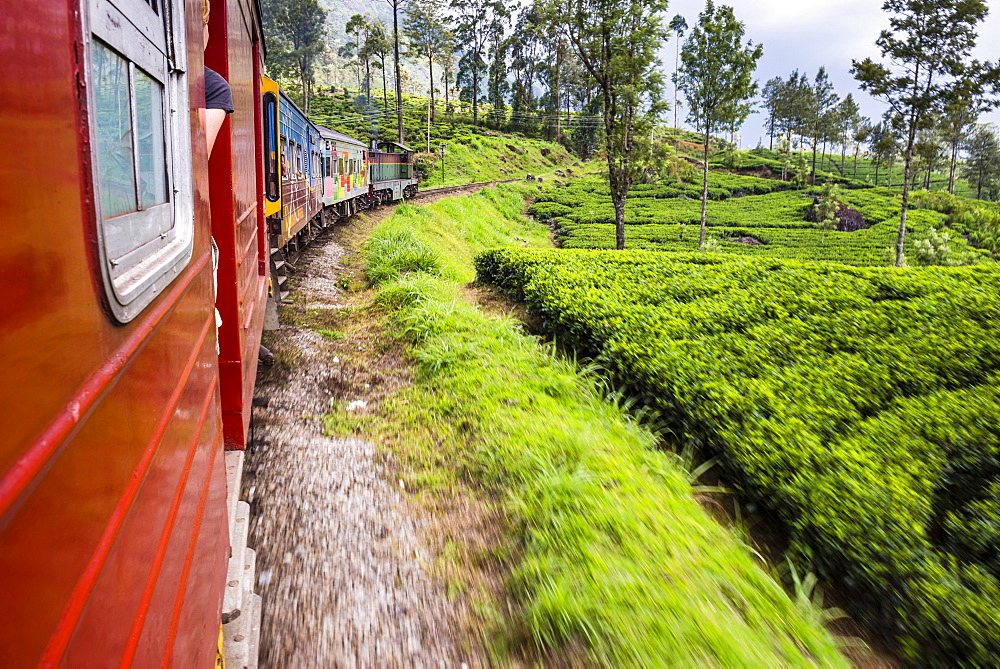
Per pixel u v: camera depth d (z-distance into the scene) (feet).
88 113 3.29
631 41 80.28
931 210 185.37
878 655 13.55
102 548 3.27
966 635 12.35
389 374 24.21
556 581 11.84
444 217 87.56
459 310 30.81
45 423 2.68
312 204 45.85
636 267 40.24
